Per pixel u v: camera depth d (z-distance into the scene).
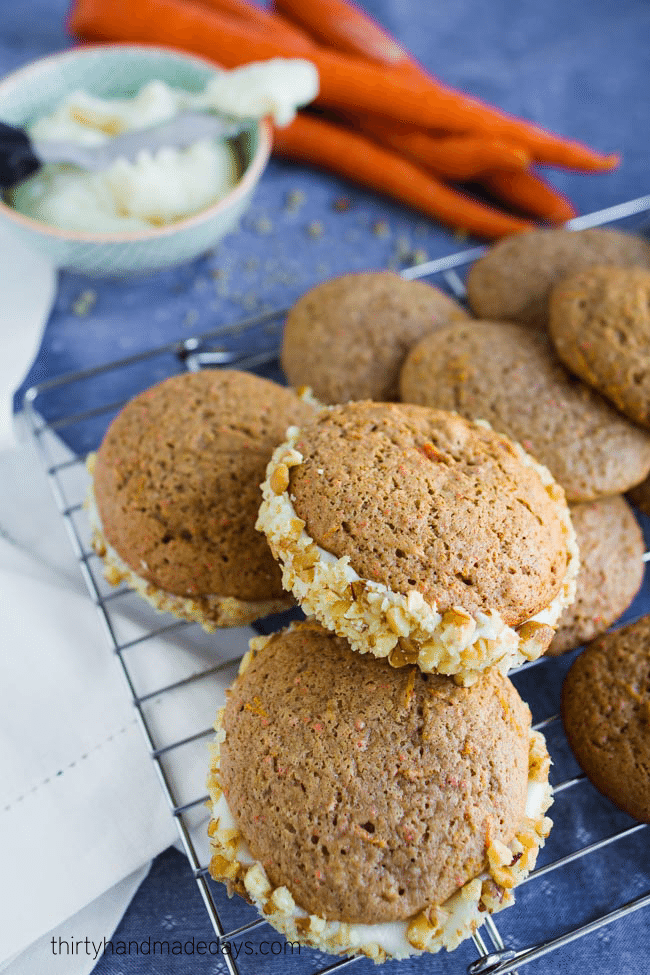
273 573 0.36
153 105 0.44
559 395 0.38
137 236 0.42
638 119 0.54
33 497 0.41
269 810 0.32
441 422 0.34
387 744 0.32
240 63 0.50
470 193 0.51
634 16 0.57
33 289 0.45
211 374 0.38
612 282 0.39
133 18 0.50
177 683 0.36
